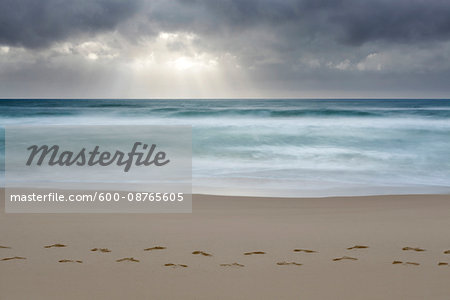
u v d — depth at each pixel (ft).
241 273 14.78
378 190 39.17
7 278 14.17
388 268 15.37
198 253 17.19
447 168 54.80
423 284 13.73
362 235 20.42
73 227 22.16
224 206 29.53
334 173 50.44
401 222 23.71
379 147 70.95
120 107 183.32
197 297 12.57
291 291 13.08
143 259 16.39
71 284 13.61
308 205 30.04
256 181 43.93
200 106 213.46
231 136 80.64
